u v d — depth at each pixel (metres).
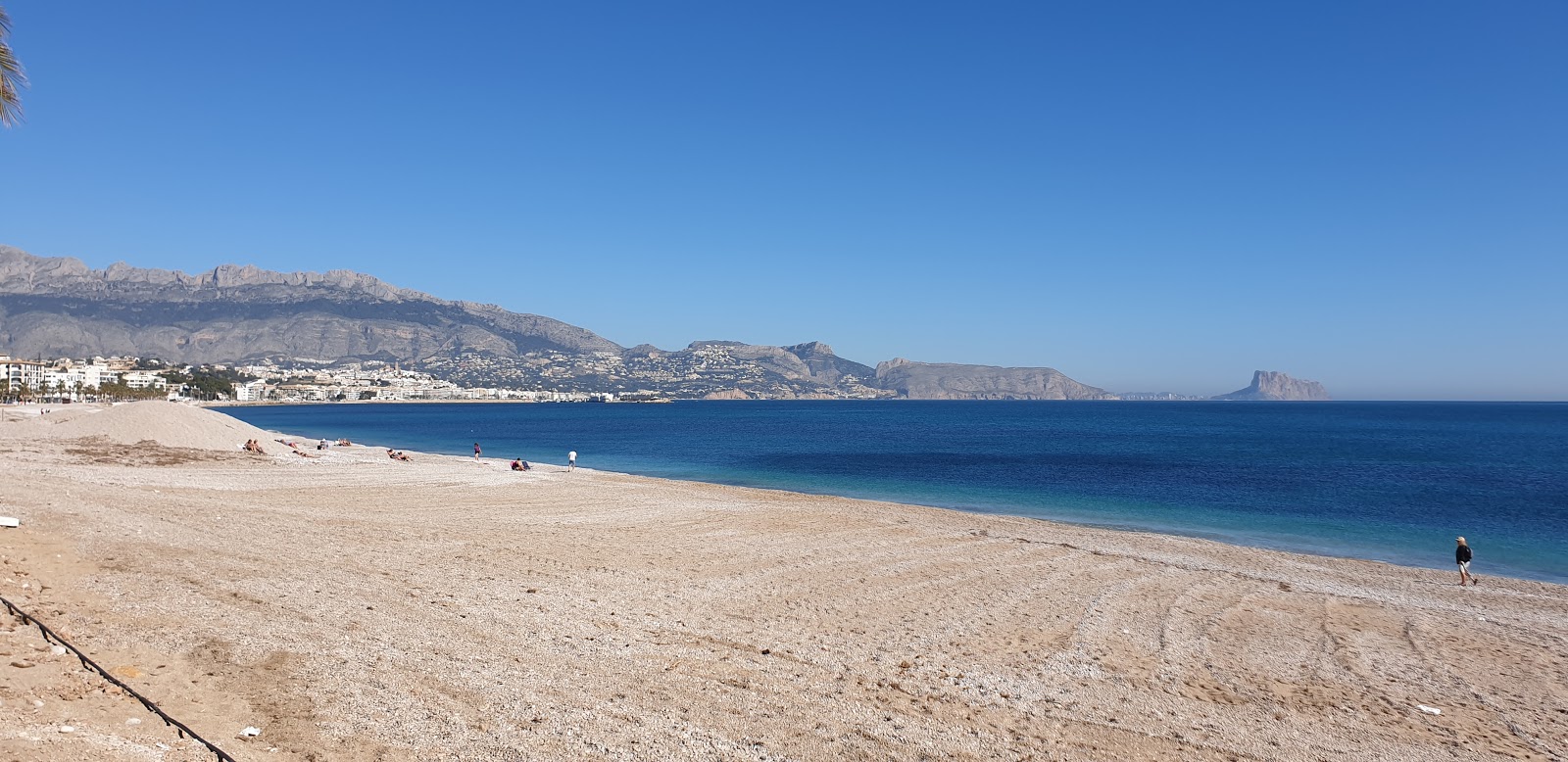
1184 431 150.62
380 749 9.85
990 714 13.05
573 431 145.38
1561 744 13.35
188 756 8.95
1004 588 23.53
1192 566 27.94
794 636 17.28
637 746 10.61
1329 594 24.53
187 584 16.98
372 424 172.00
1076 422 197.62
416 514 33.59
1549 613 23.11
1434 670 17.33
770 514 37.38
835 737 11.52
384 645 14.06
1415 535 38.62
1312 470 71.56
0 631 12.11
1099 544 32.22
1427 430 154.50
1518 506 48.75
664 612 18.66
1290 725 13.50
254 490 38.81
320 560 21.56
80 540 19.97
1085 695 14.38
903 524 35.41
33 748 8.19
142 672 11.47
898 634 18.02
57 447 52.72
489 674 13.05
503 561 23.78
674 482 52.94
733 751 10.72
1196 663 16.97
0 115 17.66
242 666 12.27
